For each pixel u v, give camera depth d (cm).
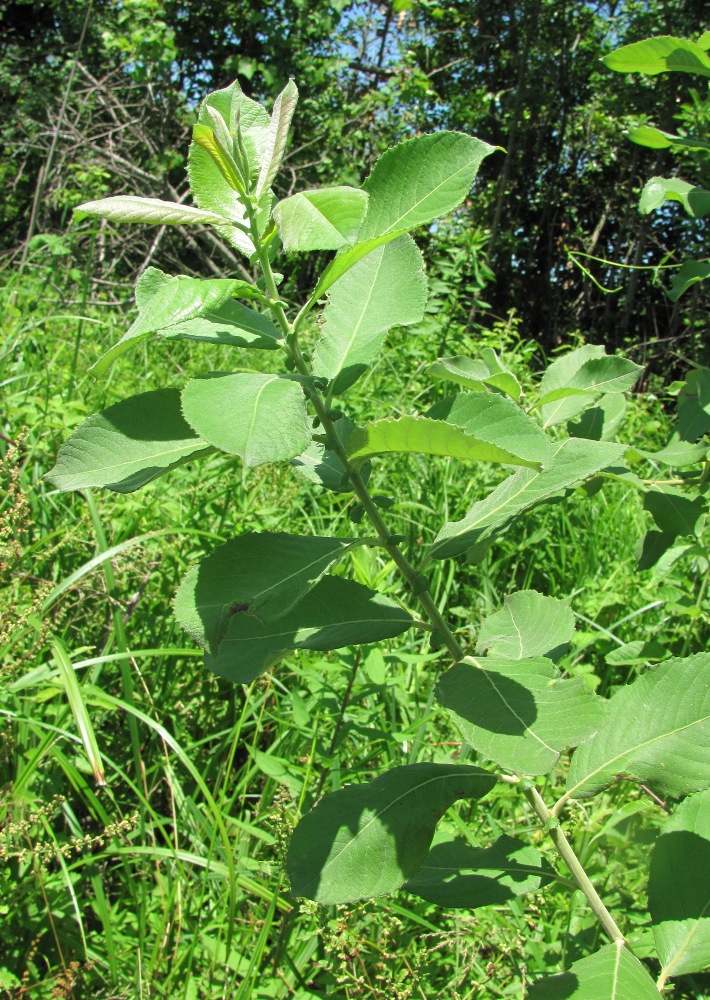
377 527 53
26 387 139
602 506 151
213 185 51
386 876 48
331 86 454
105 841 78
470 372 73
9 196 493
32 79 520
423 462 149
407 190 50
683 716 52
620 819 67
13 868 74
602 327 596
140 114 387
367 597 54
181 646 95
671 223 538
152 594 102
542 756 45
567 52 614
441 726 95
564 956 66
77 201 330
